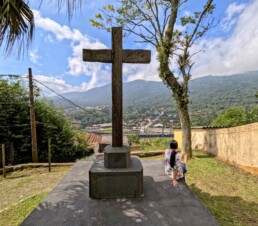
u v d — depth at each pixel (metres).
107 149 4.63
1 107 14.74
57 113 17.52
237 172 8.75
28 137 15.54
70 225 3.46
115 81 4.68
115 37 4.68
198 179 7.94
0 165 14.32
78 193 4.67
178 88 11.25
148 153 13.91
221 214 5.25
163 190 4.73
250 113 17.86
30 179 10.02
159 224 3.46
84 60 4.71
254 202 5.99
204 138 13.79
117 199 4.32
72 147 17.70
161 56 10.73
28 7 3.07
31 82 13.96
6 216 5.68
